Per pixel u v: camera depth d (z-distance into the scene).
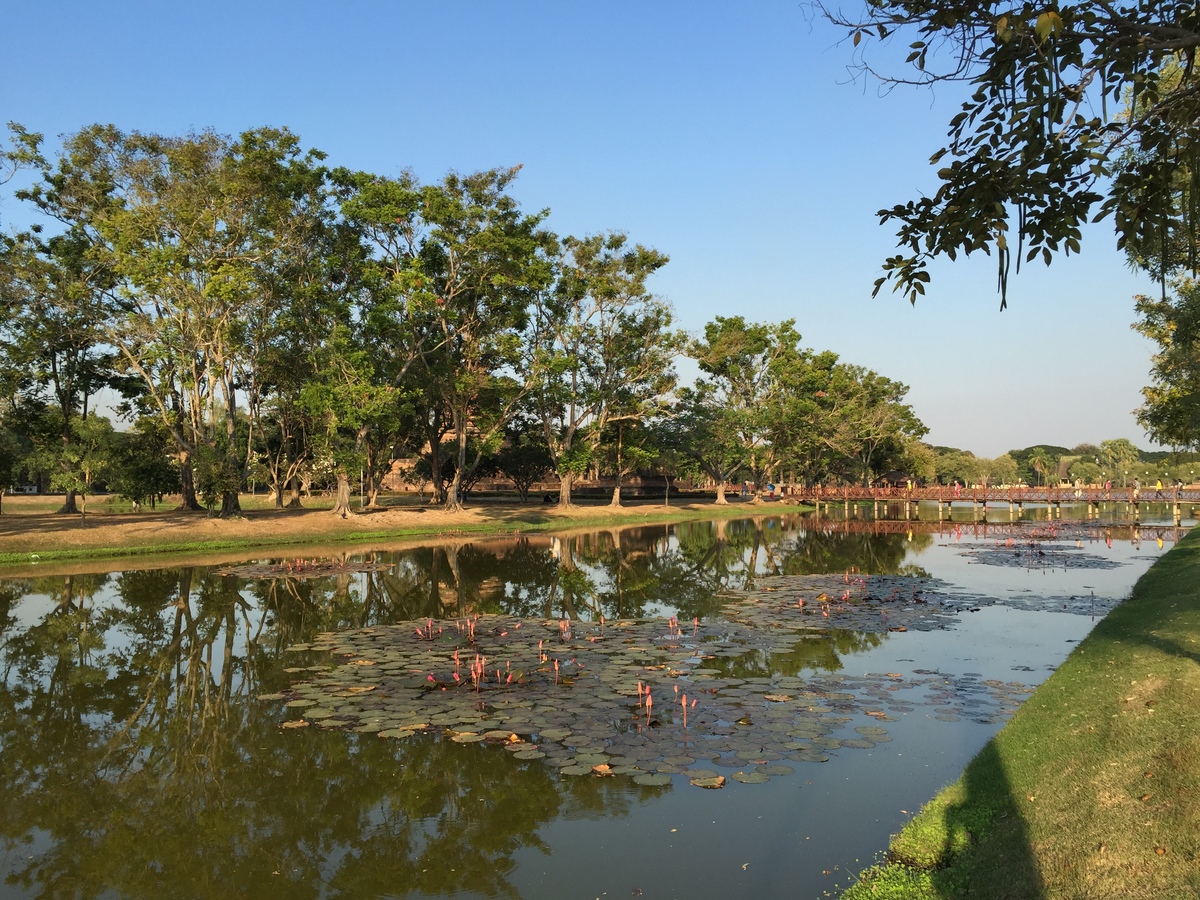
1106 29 5.39
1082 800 6.48
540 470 64.31
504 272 41.97
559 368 44.34
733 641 16.14
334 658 15.01
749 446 66.75
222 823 8.33
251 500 67.12
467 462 60.53
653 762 9.45
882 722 10.85
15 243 36.03
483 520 46.09
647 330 53.00
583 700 11.95
